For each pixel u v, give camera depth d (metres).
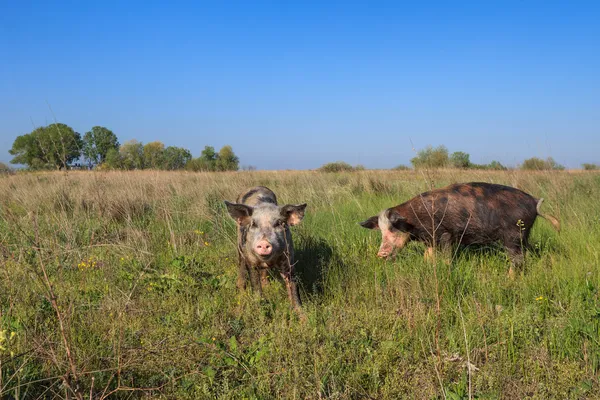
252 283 5.35
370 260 6.34
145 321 4.51
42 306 4.43
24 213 9.21
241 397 3.31
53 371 3.39
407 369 3.71
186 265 5.87
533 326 4.21
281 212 5.10
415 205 6.21
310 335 4.07
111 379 3.25
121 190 10.55
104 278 5.66
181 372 3.57
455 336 4.15
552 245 6.63
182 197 10.48
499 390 3.38
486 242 6.23
